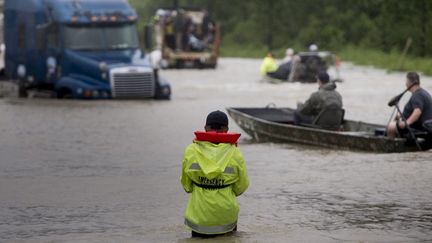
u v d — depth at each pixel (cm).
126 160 3866
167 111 6056
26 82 7225
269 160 3781
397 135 3978
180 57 12106
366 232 2406
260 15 18312
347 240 2312
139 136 4709
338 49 15125
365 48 14288
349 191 2998
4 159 3916
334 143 4109
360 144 3988
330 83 4391
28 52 7162
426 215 2614
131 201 2920
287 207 2761
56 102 6681
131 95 6906
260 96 7375
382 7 13338
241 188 2252
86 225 2562
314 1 17512
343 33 15562
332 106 4322
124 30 7031
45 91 7200
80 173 3528
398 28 12800
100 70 6844
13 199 2973
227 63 14038
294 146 4275
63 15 6869
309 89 8088
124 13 7056
